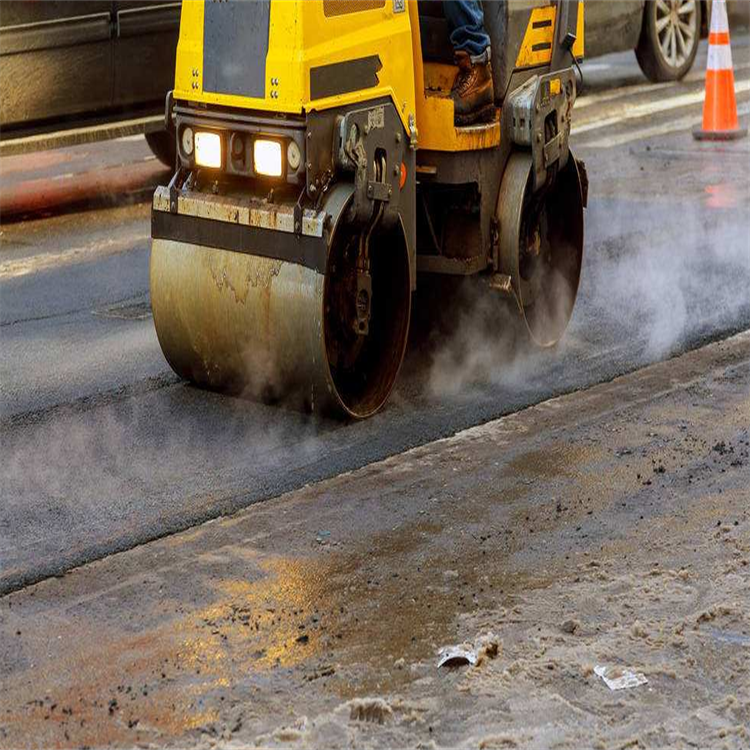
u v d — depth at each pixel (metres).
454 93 18.50
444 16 18.94
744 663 11.77
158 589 13.35
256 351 17.25
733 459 16.09
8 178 32.34
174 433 17.22
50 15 28.36
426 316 20.20
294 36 15.95
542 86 18.91
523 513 14.87
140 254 26.11
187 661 12.09
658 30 42.22
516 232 18.88
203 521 14.82
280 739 10.80
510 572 13.55
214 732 11.05
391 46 16.92
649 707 11.18
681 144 33.84
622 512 14.82
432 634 12.45
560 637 12.25
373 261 17.84
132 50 29.77
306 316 16.58
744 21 51.31
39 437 17.17
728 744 10.66
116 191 31.16
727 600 12.78
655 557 13.77
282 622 12.73
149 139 32.34
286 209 16.53
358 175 16.47
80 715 11.30
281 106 16.17
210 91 16.84
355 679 11.76
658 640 12.13
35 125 28.83
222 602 13.10
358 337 17.52
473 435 17.05
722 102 34.09
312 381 16.94
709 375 18.95
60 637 12.51
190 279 17.50
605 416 17.55
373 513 14.92
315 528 14.60
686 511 14.80
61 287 23.91
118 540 14.31
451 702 11.33
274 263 16.75
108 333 21.30
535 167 18.88
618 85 42.47
